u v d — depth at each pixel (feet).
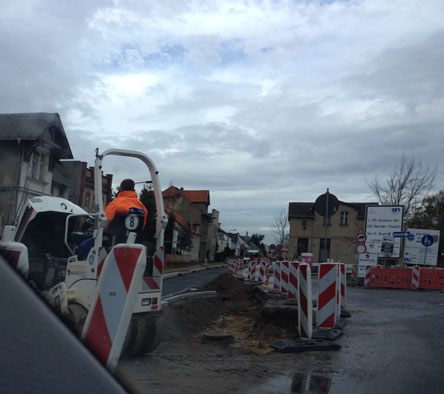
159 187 20.85
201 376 16.83
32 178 71.10
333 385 16.14
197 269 146.30
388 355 20.90
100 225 18.56
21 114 72.49
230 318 38.50
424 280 69.92
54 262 20.93
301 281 24.08
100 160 19.15
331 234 181.27
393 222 80.28
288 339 25.82
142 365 18.22
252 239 477.36
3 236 19.80
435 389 15.80
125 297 9.80
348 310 38.24
